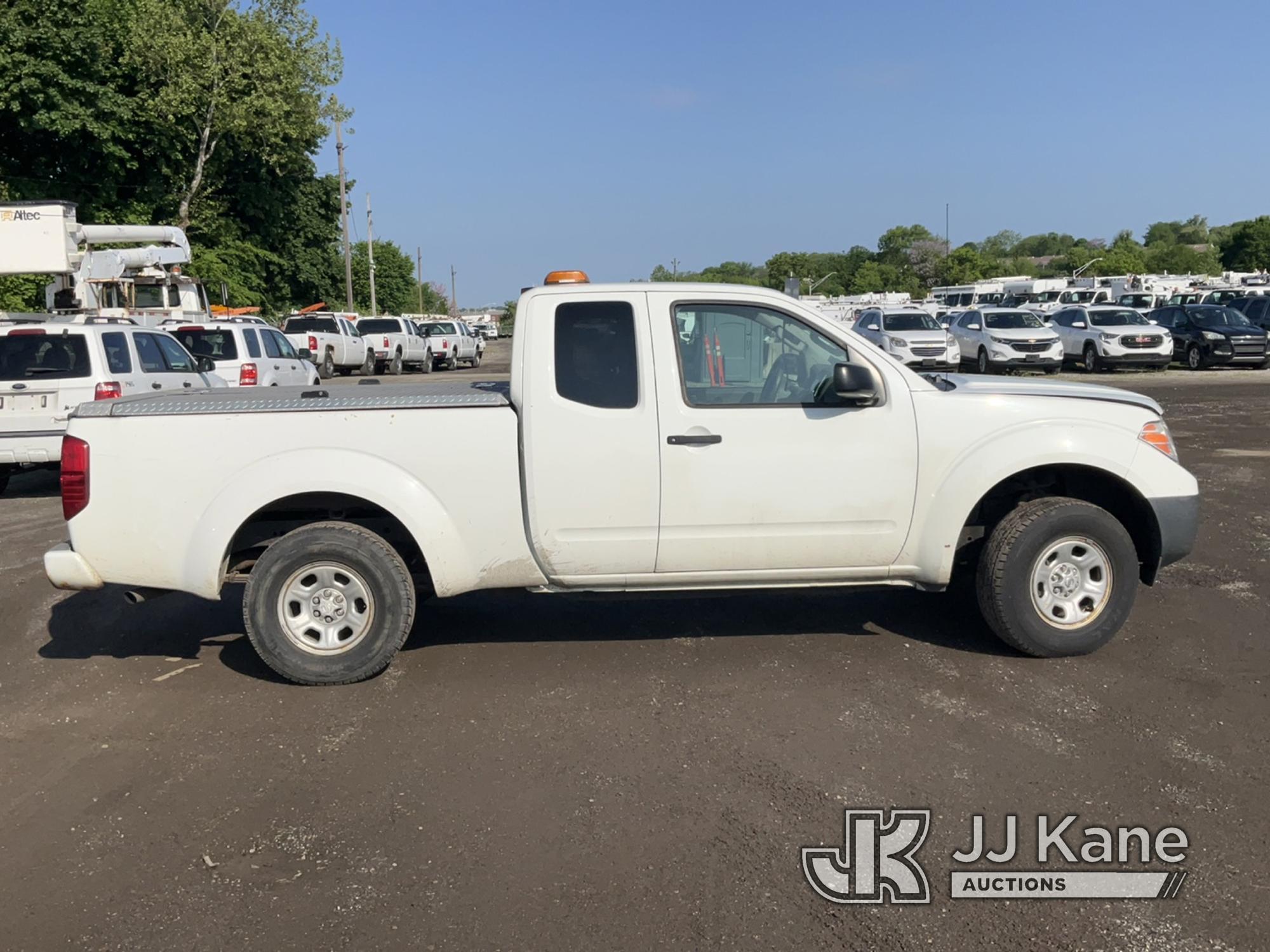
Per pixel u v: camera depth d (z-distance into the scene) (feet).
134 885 11.35
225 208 135.33
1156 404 18.21
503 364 144.25
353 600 17.06
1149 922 10.45
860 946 10.12
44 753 14.80
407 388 19.43
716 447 16.90
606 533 17.02
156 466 16.76
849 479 17.15
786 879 11.25
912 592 22.03
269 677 17.72
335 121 129.90
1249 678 16.81
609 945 10.14
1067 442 17.35
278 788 13.55
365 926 10.51
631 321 16.93
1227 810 12.59
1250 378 81.87
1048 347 86.38
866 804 12.84
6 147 99.25
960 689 16.49
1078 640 17.60
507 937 10.30
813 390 17.40
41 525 31.45
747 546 17.22
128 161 108.37
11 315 41.63
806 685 16.75
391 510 16.74
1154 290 134.92
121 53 110.11
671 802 12.96
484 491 16.93
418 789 13.44
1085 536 17.42
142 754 14.69
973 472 17.22
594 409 16.78
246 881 11.39
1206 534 27.17
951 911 10.66
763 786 13.34
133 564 16.98
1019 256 458.91
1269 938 10.19
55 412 34.35
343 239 153.99
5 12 91.30
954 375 20.40
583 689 16.78
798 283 24.77
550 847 11.97
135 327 38.22
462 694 16.67
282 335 58.95
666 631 19.66
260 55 114.42
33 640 20.01
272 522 17.95
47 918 10.75
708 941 10.19
